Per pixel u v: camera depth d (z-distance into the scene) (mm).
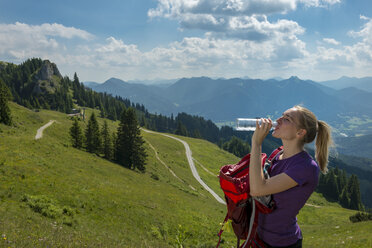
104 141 74875
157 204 29234
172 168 93000
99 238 14211
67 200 21703
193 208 33219
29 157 31938
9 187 20328
